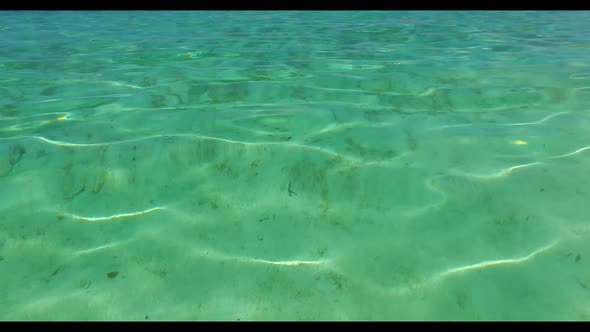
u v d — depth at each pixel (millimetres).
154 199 1988
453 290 1464
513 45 6008
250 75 4219
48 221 1822
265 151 2346
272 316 1397
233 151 2344
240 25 9469
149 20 10641
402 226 1782
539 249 1628
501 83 3736
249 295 1471
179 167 2209
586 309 1378
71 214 1871
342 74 4203
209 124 2707
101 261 1615
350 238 1727
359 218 1844
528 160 2250
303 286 1502
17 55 5473
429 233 1735
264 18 11211
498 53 5367
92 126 2699
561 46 5797
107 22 10047
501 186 2016
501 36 6996
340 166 2207
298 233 1767
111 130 2635
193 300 1453
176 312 1409
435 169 2174
